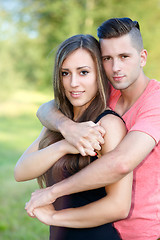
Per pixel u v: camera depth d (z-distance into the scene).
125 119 1.67
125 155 1.30
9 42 16.66
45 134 1.74
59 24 15.68
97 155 1.50
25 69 16.53
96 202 1.41
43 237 3.77
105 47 1.56
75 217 1.44
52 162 1.53
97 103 1.56
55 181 1.60
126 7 14.59
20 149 8.77
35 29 16.66
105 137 1.42
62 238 1.51
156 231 1.59
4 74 16.39
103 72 1.58
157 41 12.95
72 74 1.52
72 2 15.34
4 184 5.61
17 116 13.98
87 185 1.35
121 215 1.39
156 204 1.58
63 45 1.53
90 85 1.53
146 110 1.51
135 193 1.61
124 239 1.65
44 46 16.09
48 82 15.23
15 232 3.87
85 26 14.12
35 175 1.59
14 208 4.57
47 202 1.48
